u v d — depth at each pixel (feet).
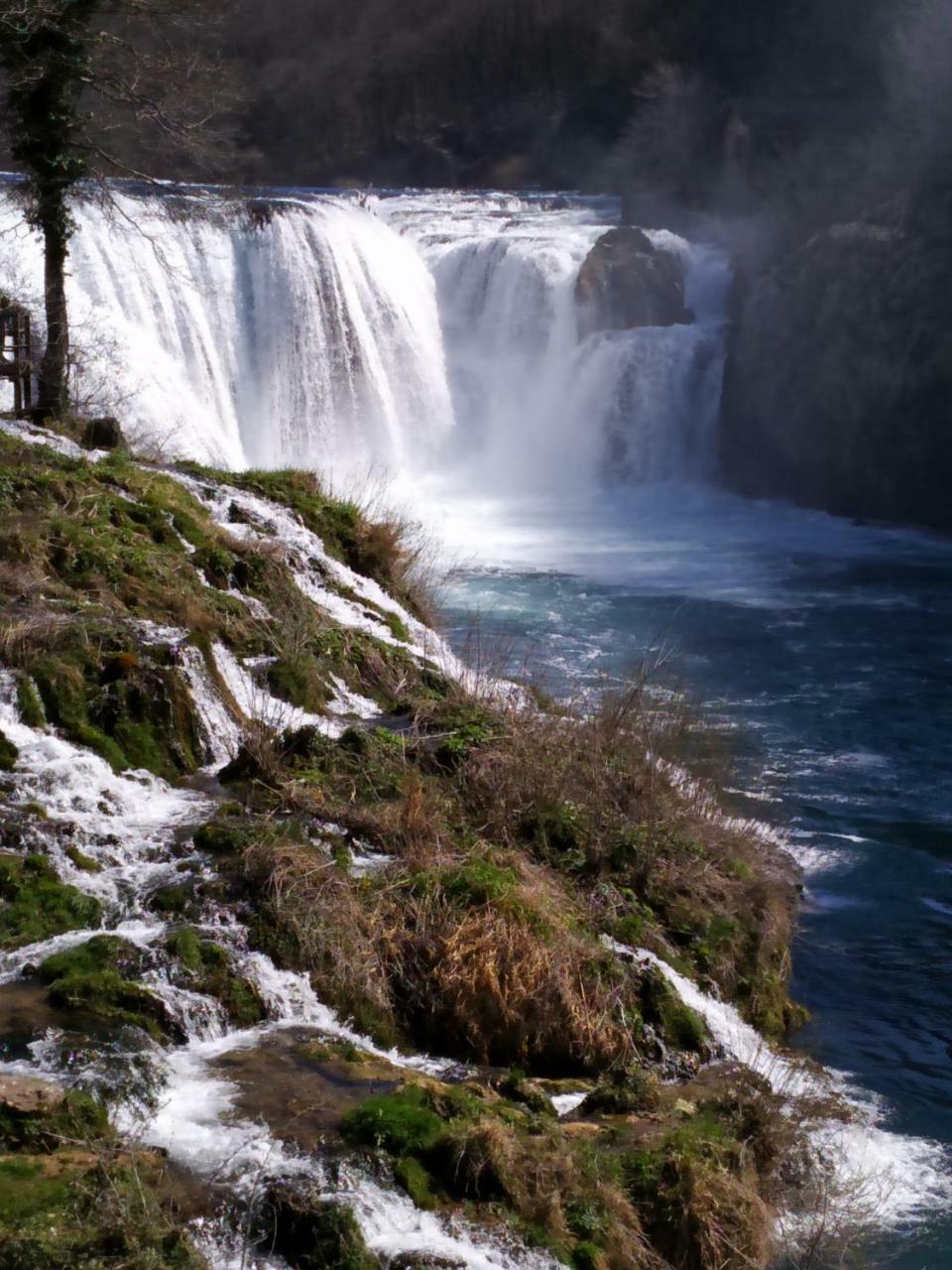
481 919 26.96
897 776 47.73
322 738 32.96
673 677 56.65
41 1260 17.19
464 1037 25.63
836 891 38.04
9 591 35.76
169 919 26.08
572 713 37.88
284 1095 21.86
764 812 42.24
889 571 82.53
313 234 103.76
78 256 87.40
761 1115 24.89
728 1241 21.31
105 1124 20.26
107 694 32.45
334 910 26.55
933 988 32.99
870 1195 24.30
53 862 27.17
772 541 91.45
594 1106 24.32
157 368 87.25
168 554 40.81
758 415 105.29
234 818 29.63
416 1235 19.21
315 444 103.04
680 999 27.61
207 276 92.12
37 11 57.67
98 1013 23.16
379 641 41.32
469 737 34.63
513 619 66.23
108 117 68.33
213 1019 23.95
